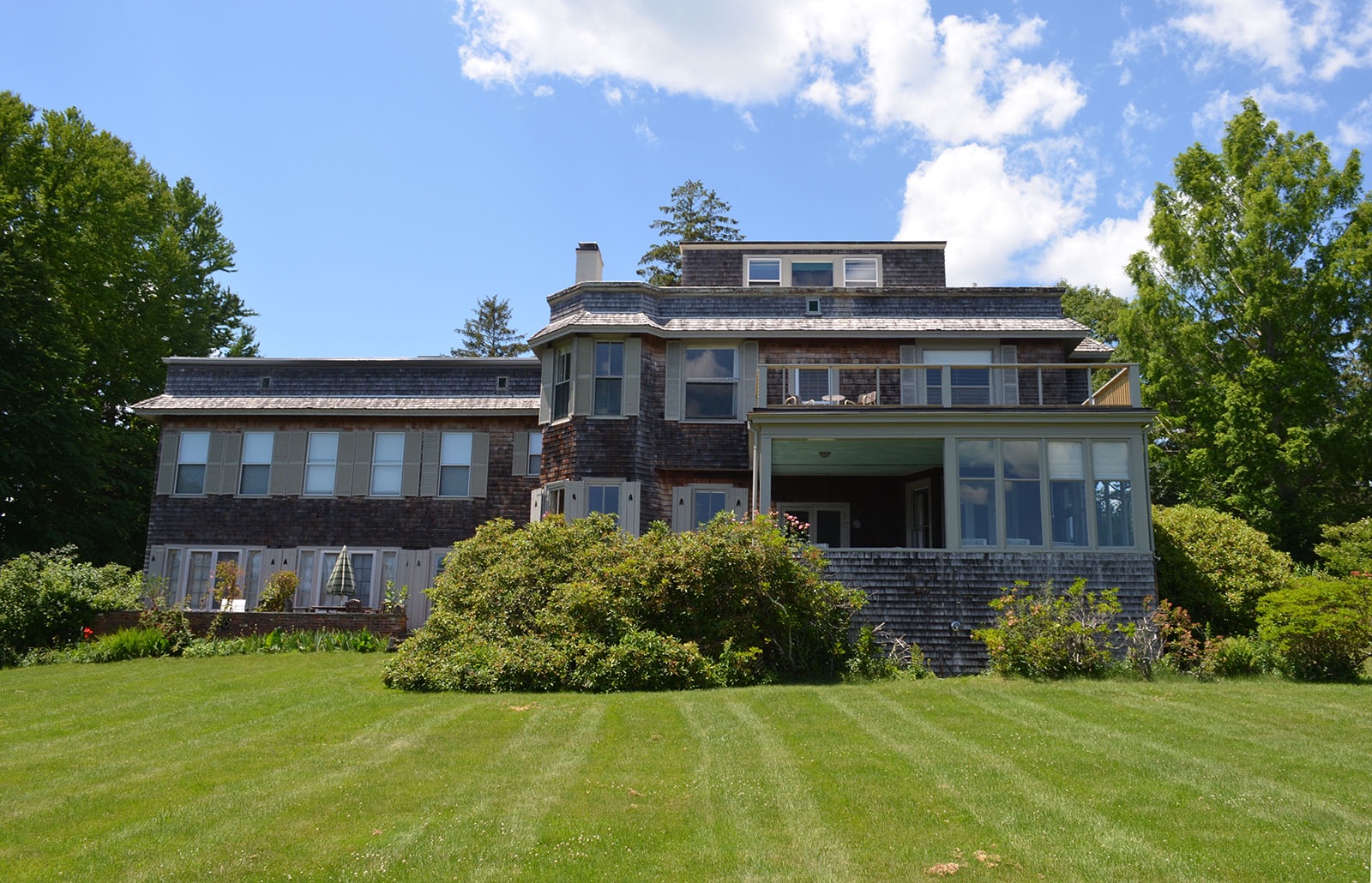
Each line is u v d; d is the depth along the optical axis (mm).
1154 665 13172
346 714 10391
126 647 16562
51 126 31234
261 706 10992
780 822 6426
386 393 22938
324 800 7000
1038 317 19969
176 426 23250
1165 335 27875
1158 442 28516
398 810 6770
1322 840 5938
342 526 22312
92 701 11641
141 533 32469
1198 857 5676
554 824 6426
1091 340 20688
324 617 18344
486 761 8133
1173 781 7258
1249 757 8000
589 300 19906
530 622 13500
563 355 19984
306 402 22750
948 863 5645
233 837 6211
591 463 18812
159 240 35844
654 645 12523
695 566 13484
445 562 15133
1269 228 26078
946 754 8125
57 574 18031
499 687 12164
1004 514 14922
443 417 22531
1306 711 10055
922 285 23734
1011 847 5895
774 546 13766
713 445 19203
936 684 12141
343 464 22562
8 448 25344
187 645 17359
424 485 22281
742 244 24031
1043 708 10203
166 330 35906
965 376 19516
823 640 13680
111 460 31000
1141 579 14570
